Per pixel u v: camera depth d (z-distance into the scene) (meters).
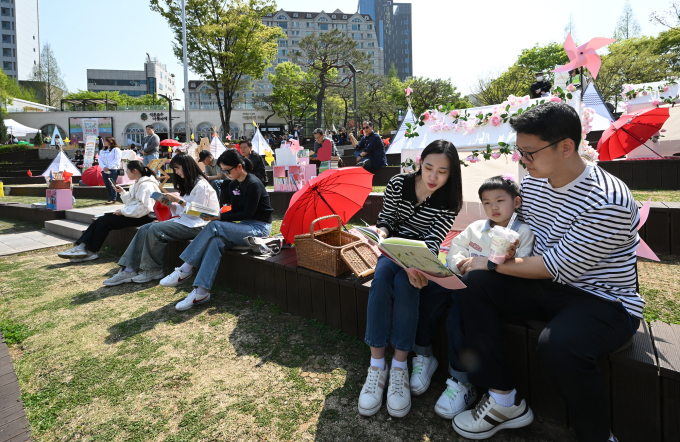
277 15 84.81
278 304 3.09
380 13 153.38
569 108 1.42
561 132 1.40
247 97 66.00
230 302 3.27
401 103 42.75
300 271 2.83
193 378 2.22
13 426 1.87
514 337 1.77
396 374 1.90
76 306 3.36
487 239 1.86
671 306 2.29
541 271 1.50
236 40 29.27
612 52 27.69
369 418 1.83
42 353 2.58
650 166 5.61
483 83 31.14
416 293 1.92
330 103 41.72
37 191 11.48
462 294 1.65
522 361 1.76
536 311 1.67
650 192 5.19
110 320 3.04
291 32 86.06
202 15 28.20
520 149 1.51
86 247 4.73
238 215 3.42
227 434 1.77
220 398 2.03
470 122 3.55
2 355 2.57
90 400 2.07
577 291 1.50
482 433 1.63
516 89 29.53
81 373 2.33
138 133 43.91
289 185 6.51
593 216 1.38
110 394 2.11
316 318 2.81
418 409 1.88
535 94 9.88
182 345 2.60
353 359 2.32
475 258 1.76
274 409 1.93
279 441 1.72
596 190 1.42
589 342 1.32
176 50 28.98
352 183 2.95
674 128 6.29
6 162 23.91
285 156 6.52
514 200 1.81
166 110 43.84
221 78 30.56
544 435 1.66
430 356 2.08
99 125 43.31
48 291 3.77
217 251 3.24
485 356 1.61
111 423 1.89
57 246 5.75
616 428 1.54
